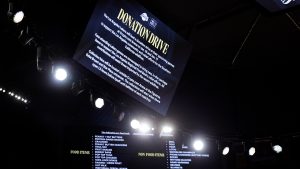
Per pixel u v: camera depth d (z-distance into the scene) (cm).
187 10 481
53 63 352
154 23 384
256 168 655
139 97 363
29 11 341
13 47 460
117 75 348
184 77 605
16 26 339
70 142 525
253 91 653
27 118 532
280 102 646
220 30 527
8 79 500
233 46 579
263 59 621
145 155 561
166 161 573
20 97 517
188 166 588
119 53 351
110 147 543
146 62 373
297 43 576
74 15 374
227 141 612
